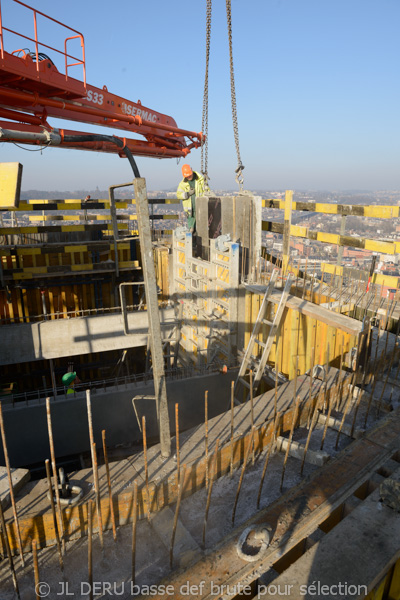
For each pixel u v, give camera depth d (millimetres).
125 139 13539
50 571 3445
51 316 15344
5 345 12078
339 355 8750
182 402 10750
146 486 3844
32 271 13688
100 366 16328
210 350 12062
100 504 3709
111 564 3486
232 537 3580
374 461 4430
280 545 3393
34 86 9195
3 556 3576
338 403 5707
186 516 4004
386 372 6582
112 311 16250
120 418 10508
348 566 3021
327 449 4855
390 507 3621
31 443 9852
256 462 4809
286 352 9406
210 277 11898
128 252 15953
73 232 15805
